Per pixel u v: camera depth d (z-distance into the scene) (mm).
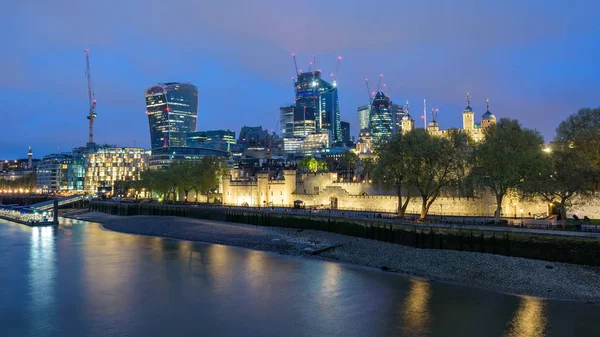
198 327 56938
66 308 64375
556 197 102750
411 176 114562
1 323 58750
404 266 88250
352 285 75375
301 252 105812
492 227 89875
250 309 63562
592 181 92312
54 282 78500
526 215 117062
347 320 58781
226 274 84000
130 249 112750
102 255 104062
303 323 57938
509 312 60969
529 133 113750
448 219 112938
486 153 107625
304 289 73250
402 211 119562
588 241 76812
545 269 76812
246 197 198875
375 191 153875
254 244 118000
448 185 117688
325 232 124812
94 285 76500
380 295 69375
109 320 59594
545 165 97875
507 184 102188
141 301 67562
